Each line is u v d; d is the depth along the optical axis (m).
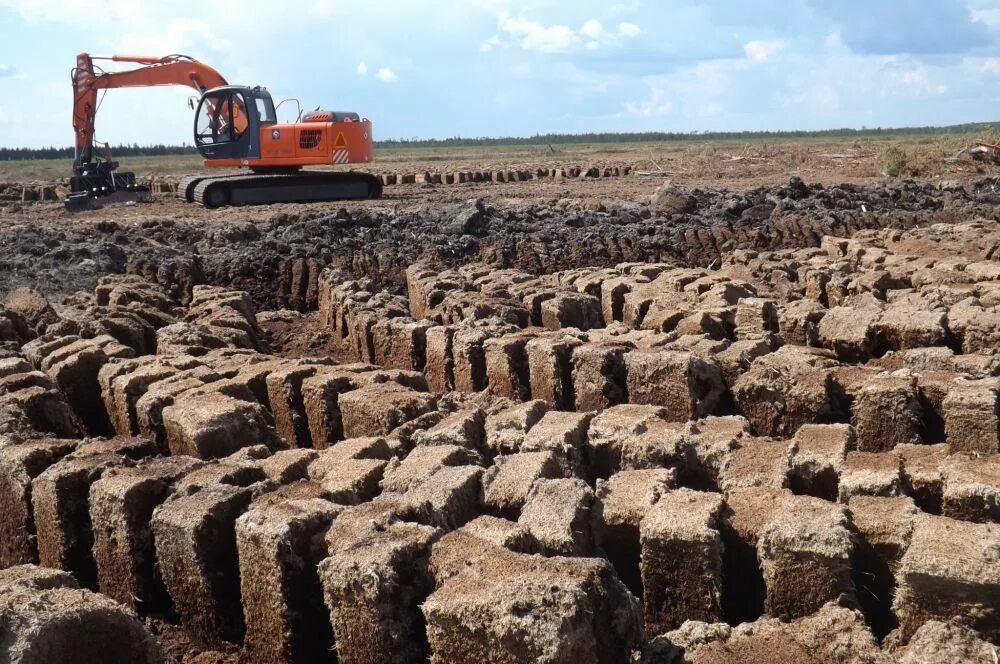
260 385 8.74
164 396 7.94
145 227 19.61
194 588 5.56
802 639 4.32
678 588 5.02
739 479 5.75
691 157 49.22
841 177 33.16
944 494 5.28
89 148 26.38
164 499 5.95
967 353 8.83
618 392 8.58
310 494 5.68
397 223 20.05
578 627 4.01
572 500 5.34
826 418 7.52
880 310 9.62
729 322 10.52
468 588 4.32
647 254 18.20
